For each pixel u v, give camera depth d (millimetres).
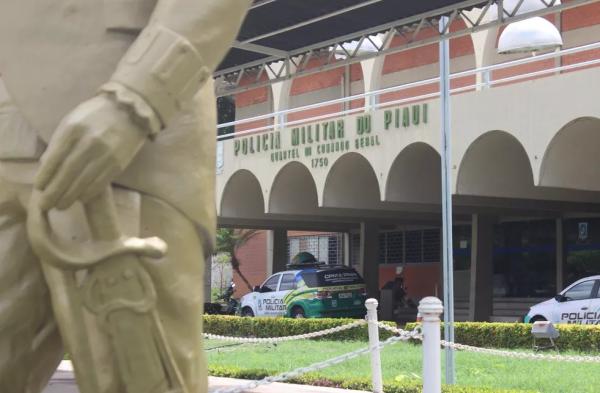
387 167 20828
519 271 26859
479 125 18453
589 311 18062
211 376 11023
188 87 1937
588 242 25125
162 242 1969
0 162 2107
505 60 24062
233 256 35125
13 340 2160
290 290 24594
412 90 27094
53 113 2051
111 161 1838
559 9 13773
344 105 29719
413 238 30297
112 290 1957
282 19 14203
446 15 14508
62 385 8109
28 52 2072
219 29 1967
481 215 22969
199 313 2178
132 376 2029
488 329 15914
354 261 32125
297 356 13773
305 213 24938
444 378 10203
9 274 2109
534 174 17359
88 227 1956
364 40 16000
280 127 24078
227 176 25625
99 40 2059
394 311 27047
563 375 10859
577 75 16734
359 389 9445
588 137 17438
